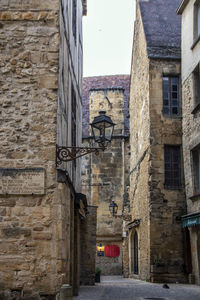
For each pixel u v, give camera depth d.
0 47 9.70
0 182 9.09
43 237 8.91
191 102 17.25
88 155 28.05
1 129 9.38
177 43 20.30
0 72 9.61
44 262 8.83
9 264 8.83
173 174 18.97
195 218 15.73
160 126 19.17
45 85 9.55
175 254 18.05
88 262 17.08
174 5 23.09
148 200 18.78
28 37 9.74
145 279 19.12
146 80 20.08
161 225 18.30
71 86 13.27
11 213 9.00
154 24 21.42
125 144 28.08
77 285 12.85
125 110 30.05
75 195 13.41
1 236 8.92
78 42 16.45
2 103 9.48
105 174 27.78
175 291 13.51
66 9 11.58
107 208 27.38
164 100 19.52
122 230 26.67
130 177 25.17
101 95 28.95
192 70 17.14
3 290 8.73
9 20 9.79
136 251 22.36
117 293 12.76
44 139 9.32
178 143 19.11
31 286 8.74
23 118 9.42
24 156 9.24
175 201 18.59
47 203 9.04
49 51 9.69
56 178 9.15
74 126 14.43
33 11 9.82
